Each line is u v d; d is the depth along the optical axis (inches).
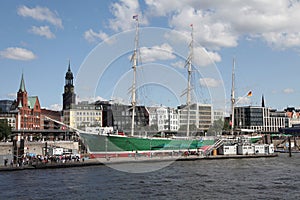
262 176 2728.8
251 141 6077.8
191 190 2139.5
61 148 4340.6
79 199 1893.5
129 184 2330.2
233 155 4729.3
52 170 3036.4
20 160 3410.4
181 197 1947.6
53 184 2324.1
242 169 3206.2
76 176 2672.2
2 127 5093.5
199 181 2468.0
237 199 1908.2
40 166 3144.7
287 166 3484.3
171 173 2893.7
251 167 3388.3
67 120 5836.6
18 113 7618.1
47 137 6279.5
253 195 2001.7
